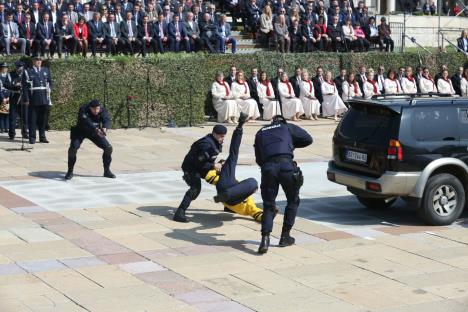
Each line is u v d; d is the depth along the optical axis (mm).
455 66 31609
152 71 24172
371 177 12914
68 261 10820
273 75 27578
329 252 11445
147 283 9891
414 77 29656
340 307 9094
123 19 27109
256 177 17234
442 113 12914
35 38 25297
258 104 26656
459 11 42125
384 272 10492
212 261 10914
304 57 28188
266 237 11297
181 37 27578
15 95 21484
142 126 24219
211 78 26406
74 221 13117
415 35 37594
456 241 12117
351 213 14023
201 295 9453
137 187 16016
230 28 30234
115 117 23828
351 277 10258
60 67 22875
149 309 8938
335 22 30562
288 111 26641
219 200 12789
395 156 12562
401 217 13727
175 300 9258
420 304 9234
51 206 14234
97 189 15789
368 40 31984
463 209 13695
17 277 10070
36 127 21906
